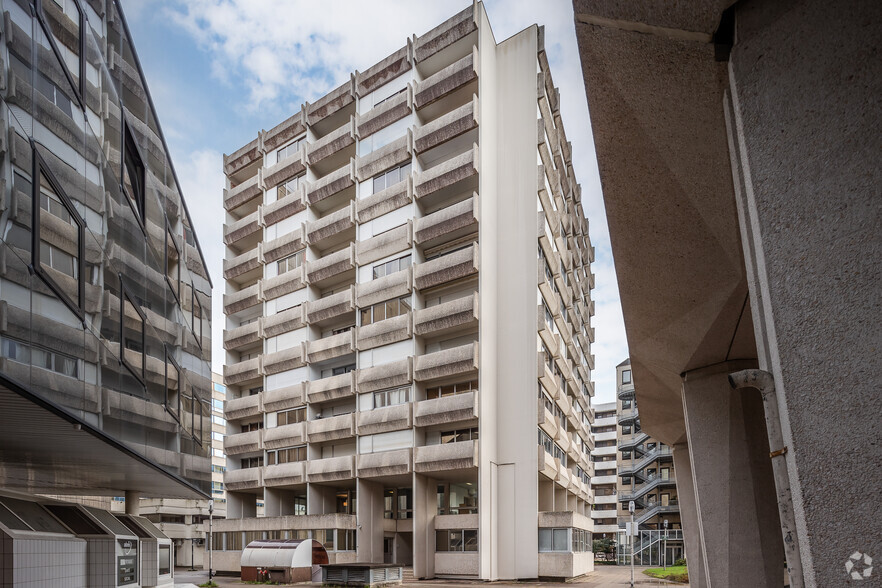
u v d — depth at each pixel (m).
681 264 8.73
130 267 14.51
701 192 6.92
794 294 3.50
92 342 11.52
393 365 36.03
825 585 3.18
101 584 13.91
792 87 3.67
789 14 3.73
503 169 38.62
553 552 33.19
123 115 14.63
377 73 41.44
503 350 36.25
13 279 8.50
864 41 3.48
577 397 50.12
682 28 4.36
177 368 18.72
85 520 14.53
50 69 10.12
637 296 10.06
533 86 39.03
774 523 11.54
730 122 4.66
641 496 74.62
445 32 38.53
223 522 41.88
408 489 40.19
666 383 14.85
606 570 50.34
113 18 13.98
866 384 3.24
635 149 6.38
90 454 13.90
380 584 29.27
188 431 19.59
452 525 34.25
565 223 46.19
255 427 45.84
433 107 39.44
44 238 9.61
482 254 35.19
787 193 3.60
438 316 35.06
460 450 32.97
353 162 41.22
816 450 3.32
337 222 41.41
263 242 46.75
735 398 12.22
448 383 35.84
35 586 11.28
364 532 36.81
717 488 12.02
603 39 4.91
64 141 10.66
